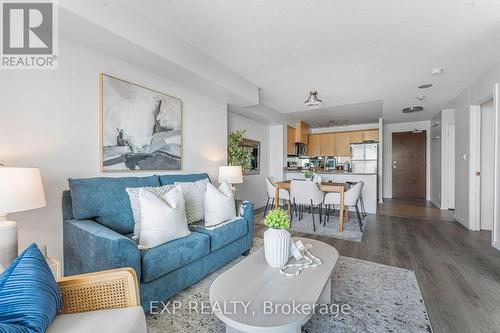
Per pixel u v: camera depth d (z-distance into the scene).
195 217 2.69
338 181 5.65
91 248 1.63
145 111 2.70
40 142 1.92
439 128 5.95
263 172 6.14
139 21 2.13
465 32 2.36
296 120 6.99
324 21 2.21
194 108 3.42
